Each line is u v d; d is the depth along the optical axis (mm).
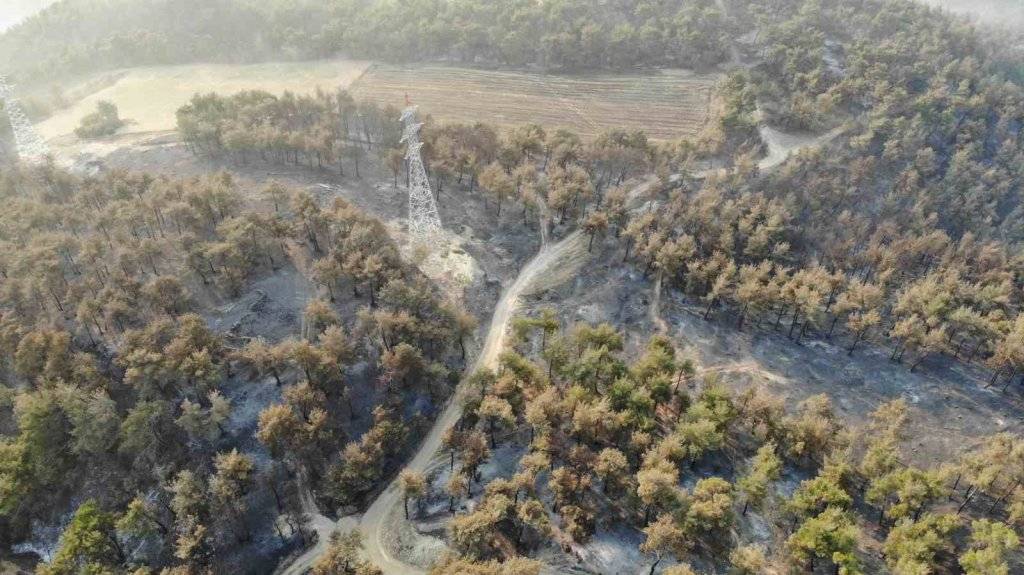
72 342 122125
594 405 109688
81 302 123375
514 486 101125
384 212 171250
